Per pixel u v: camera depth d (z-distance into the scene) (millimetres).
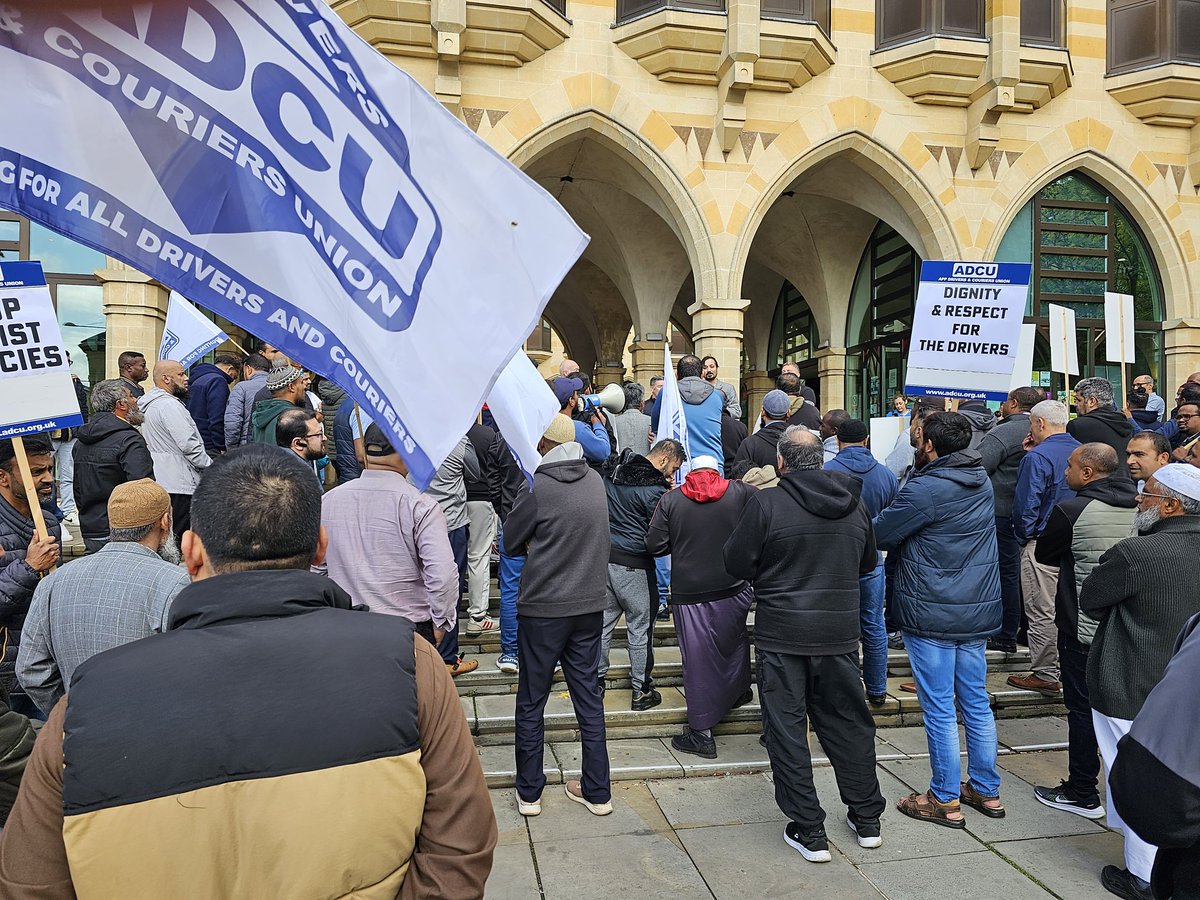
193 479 4914
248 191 1694
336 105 1788
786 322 17391
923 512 3336
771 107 10281
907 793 3762
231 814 951
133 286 8633
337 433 5203
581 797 3633
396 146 1843
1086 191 11391
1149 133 11117
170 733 949
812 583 3156
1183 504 2734
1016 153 10812
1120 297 6816
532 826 3396
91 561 2262
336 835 979
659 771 3949
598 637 3496
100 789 924
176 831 932
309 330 1722
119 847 918
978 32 10406
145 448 4289
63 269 9062
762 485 4492
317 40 1775
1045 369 11227
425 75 9344
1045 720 4840
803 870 3033
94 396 4277
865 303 14219
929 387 5258
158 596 2207
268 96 1720
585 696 3479
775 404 5582
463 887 1089
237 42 1688
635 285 14430
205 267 1656
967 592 3361
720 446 6398
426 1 8914
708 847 3217
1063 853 3188
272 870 956
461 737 1167
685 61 9859
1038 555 3674
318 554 1303
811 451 3264
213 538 1171
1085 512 3439
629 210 13359
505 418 2818
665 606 5859
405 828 1046
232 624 1065
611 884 2928
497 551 6422
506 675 4781
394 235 1830
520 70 9672
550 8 9438
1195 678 1545
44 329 2791
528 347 28125
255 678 1007
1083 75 10961
